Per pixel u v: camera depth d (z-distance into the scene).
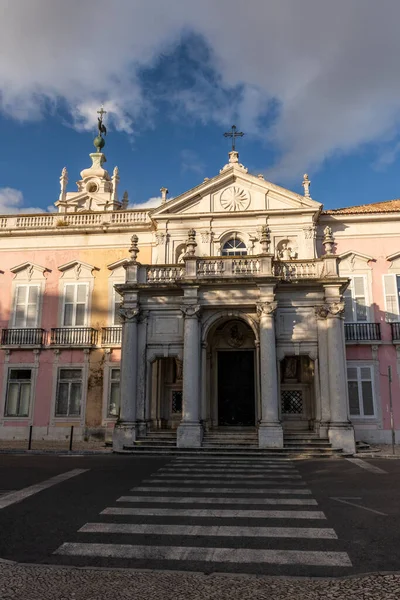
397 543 5.88
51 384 21.66
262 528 6.59
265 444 15.75
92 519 7.10
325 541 5.98
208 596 4.21
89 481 10.38
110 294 22.23
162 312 18.02
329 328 16.92
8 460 14.26
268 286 16.98
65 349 21.83
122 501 8.32
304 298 17.52
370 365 20.11
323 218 21.42
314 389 18.39
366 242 21.25
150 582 4.57
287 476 11.21
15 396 21.91
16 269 22.94
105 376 21.34
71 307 22.38
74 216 23.42
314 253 20.64
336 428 15.95
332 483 10.20
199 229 21.47
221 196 21.62
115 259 22.58
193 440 16.06
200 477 11.02
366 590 4.33
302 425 19.11
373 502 8.21
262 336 16.67
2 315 22.73
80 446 18.48
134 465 13.12
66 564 5.19
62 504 8.09
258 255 17.48
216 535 6.25
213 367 19.66
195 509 7.72
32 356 22.05
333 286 17.19
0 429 21.55
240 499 8.49
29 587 4.44
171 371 20.02
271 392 16.23
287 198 21.19
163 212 21.69
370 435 19.58
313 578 4.68
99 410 21.09
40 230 23.08
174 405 19.73
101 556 5.45
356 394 19.98
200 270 17.75
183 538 6.13
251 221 21.22
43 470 12.02
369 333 20.22
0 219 23.72
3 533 6.39
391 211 21.17
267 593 4.28
